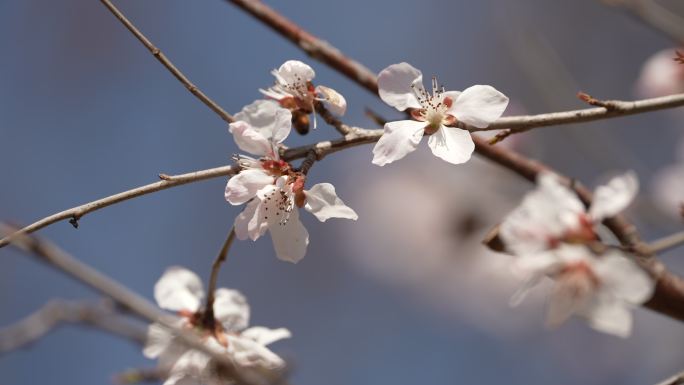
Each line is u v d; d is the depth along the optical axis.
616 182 0.52
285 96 0.55
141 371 0.55
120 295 0.55
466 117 0.53
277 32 0.60
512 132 0.53
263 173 0.53
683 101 0.53
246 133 0.53
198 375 0.54
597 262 0.51
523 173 0.59
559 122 0.53
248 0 0.60
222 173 0.53
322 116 0.54
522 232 0.52
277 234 0.53
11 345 0.57
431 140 0.53
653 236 0.70
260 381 0.54
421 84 0.54
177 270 0.56
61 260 0.55
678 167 0.74
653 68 0.67
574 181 0.58
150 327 0.55
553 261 0.52
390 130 0.53
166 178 0.53
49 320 0.57
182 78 0.53
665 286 0.54
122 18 0.53
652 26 0.64
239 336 0.55
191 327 0.55
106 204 0.53
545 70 0.70
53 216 0.52
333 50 0.60
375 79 0.60
